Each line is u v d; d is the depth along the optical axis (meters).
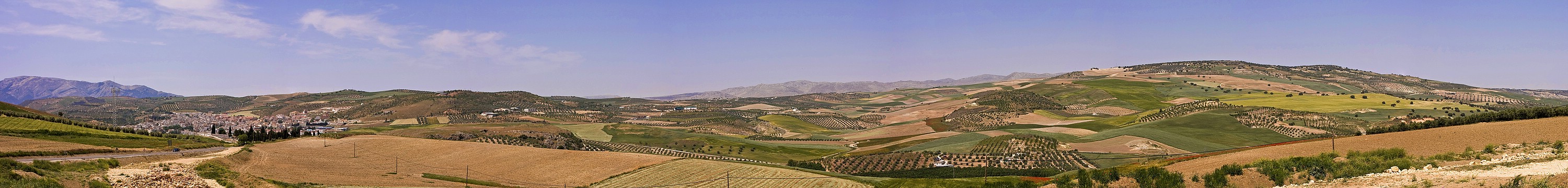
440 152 135.50
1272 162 54.09
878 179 95.00
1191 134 166.75
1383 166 51.00
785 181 95.25
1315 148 81.81
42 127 137.12
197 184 79.69
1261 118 195.62
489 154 130.88
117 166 86.69
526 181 101.50
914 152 152.25
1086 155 138.25
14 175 60.66
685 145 199.62
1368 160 54.62
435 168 113.62
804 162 149.12
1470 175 41.88
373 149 140.50
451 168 113.94
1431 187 38.84
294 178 89.06
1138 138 157.88
